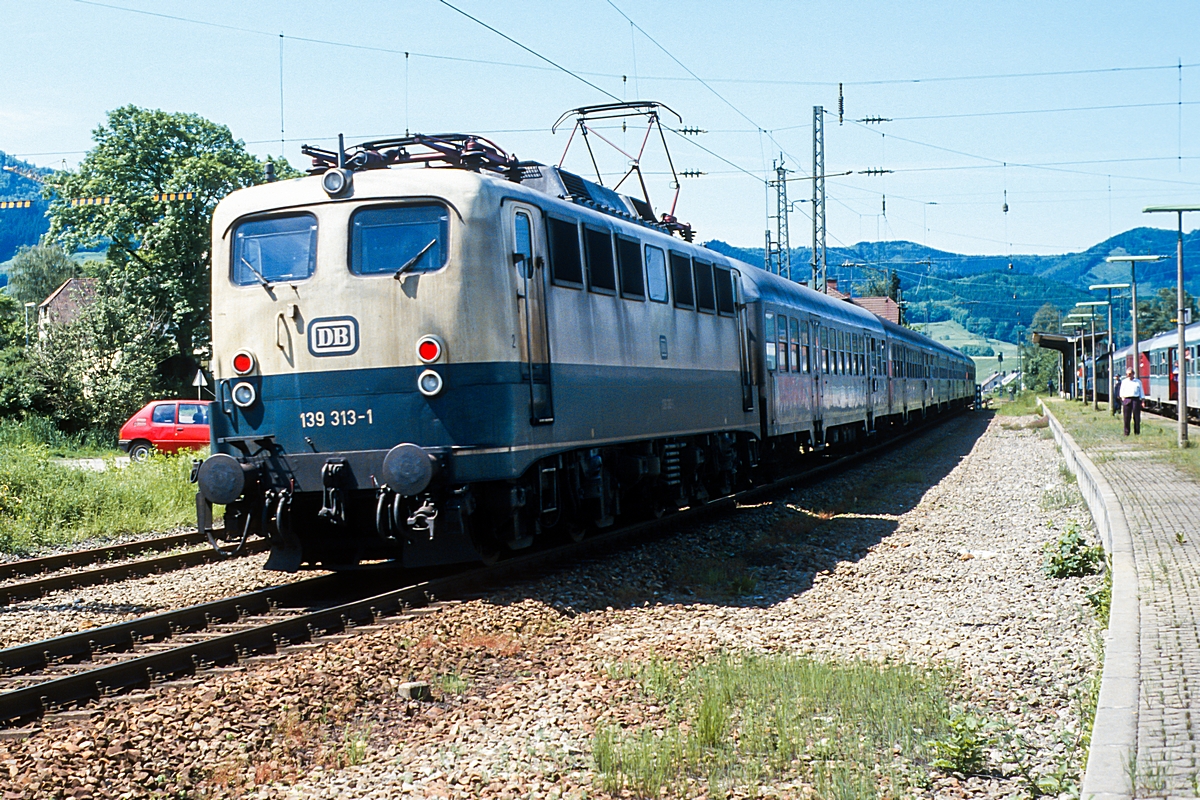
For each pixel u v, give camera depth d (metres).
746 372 18.30
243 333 10.87
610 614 9.95
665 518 15.34
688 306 15.50
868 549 14.11
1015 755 5.98
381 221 10.55
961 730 6.00
